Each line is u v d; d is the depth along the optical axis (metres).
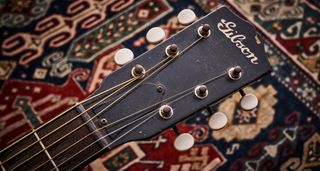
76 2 0.77
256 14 0.77
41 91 0.71
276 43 0.75
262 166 0.68
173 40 0.44
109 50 0.74
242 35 0.45
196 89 0.43
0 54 0.73
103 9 0.77
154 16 0.76
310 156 0.69
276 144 0.69
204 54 0.44
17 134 0.69
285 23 0.76
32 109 0.70
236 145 0.69
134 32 0.75
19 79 0.72
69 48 0.74
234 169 0.68
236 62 0.44
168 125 0.42
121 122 0.42
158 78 0.43
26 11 0.77
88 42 0.74
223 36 0.45
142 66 0.43
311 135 0.70
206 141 0.69
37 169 0.41
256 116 0.70
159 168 0.68
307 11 0.77
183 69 0.44
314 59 0.74
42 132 0.42
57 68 0.73
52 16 0.76
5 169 0.41
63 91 0.71
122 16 0.76
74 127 0.42
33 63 0.73
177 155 0.68
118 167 0.67
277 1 0.77
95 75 0.72
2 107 0.70
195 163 0.68
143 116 0.42
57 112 0.70
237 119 0.70
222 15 0.45
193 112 0.43
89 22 0.76
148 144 0.68
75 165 0.41
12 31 0.75
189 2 0.77
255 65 0.44
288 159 0.68
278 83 0.72
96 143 0.41
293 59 0.74
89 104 0.42
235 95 0.71
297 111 0.71
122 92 0.43
